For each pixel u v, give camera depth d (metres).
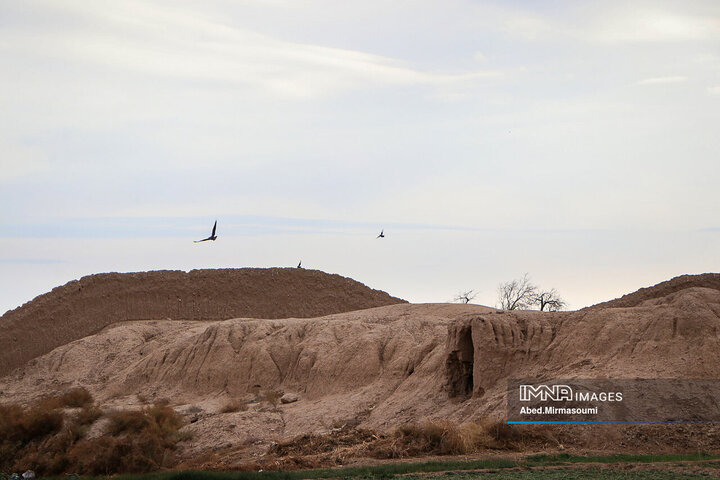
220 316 137.25
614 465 45.06
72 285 136.88
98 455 61.59
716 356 54.28
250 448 65.12
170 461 63.25
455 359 67.56
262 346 93.19
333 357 84.12
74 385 106.12
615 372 56.12
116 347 114.81
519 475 42.97
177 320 134.38
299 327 96.31
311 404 78.38
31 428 67.94
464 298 126.88
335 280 149.12
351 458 53.91
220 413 79.94
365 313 108.06
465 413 61.16
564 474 42.91
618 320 60.94
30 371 115.25
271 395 84.19
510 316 66.00
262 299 141.25
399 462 50.38
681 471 42.56
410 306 110.94
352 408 73.38
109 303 134.88
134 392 98.00
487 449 53.09
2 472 62.41
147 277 140.12
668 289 82.94
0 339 126.00
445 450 53.34
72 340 129.12
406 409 68.19
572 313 65.81
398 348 81.62
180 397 91.50
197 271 143.88
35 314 130.50
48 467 61.88
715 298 59.53
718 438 49.69
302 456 56.53
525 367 62.25
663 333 57.44
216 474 48.47
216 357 94.12
